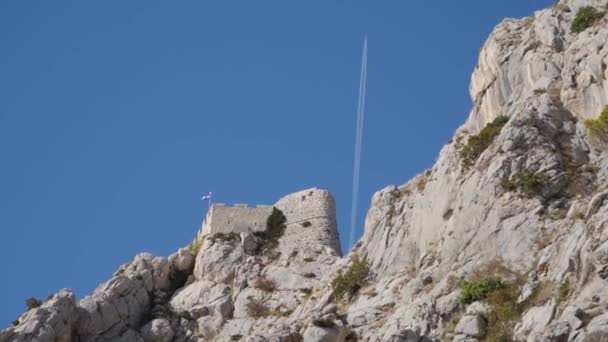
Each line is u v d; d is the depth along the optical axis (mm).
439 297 123062
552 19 151375
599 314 100125
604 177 126875
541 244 121312
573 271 109812
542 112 136125
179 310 162500
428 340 116500
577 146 132125
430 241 137500
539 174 128750
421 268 133750
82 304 154750
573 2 151875
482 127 153250
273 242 179125
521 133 133375
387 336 120250
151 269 168625
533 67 147250
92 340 152125
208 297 163500
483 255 125438
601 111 133625
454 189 136625
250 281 164875
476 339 112375
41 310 147750
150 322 158000
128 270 168125
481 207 129625
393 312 129875
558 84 142375
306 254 170500
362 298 138875
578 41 142875
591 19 146375
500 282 118688
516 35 157250
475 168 135375
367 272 144625
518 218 125312
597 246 106312
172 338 156875
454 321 118062
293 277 163875
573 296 105375
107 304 156125
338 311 142125
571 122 135500
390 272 141000
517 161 131000
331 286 148500
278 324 151375
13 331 144250
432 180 143750
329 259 168500
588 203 119875
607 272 103312
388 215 150125
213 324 157750
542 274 115688
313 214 181875
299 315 150375
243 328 155000
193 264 173625
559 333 100000
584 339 97938
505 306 113812
